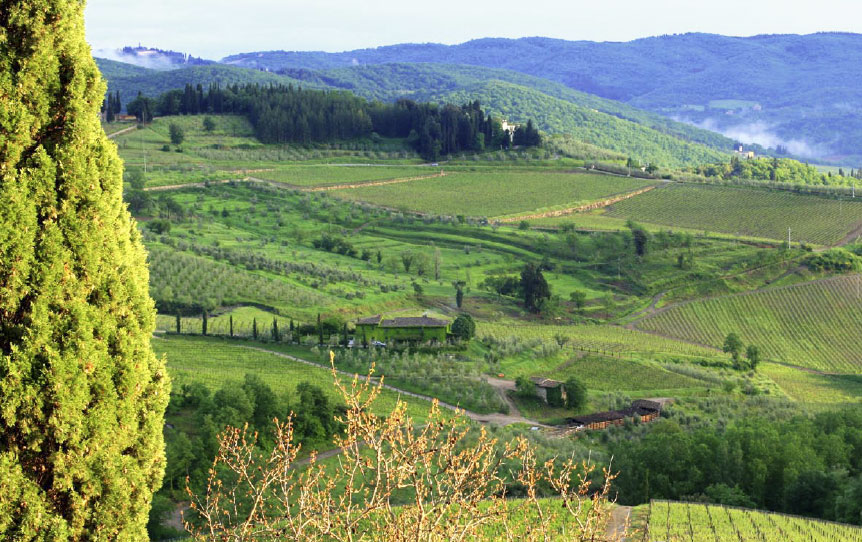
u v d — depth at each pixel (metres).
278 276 187.25
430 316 160.25
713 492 79.69
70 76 19.88
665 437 88.06
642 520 66.06
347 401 19.59
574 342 163.88
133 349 20.19
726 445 85.31
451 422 20.91
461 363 133.00
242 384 94.62
